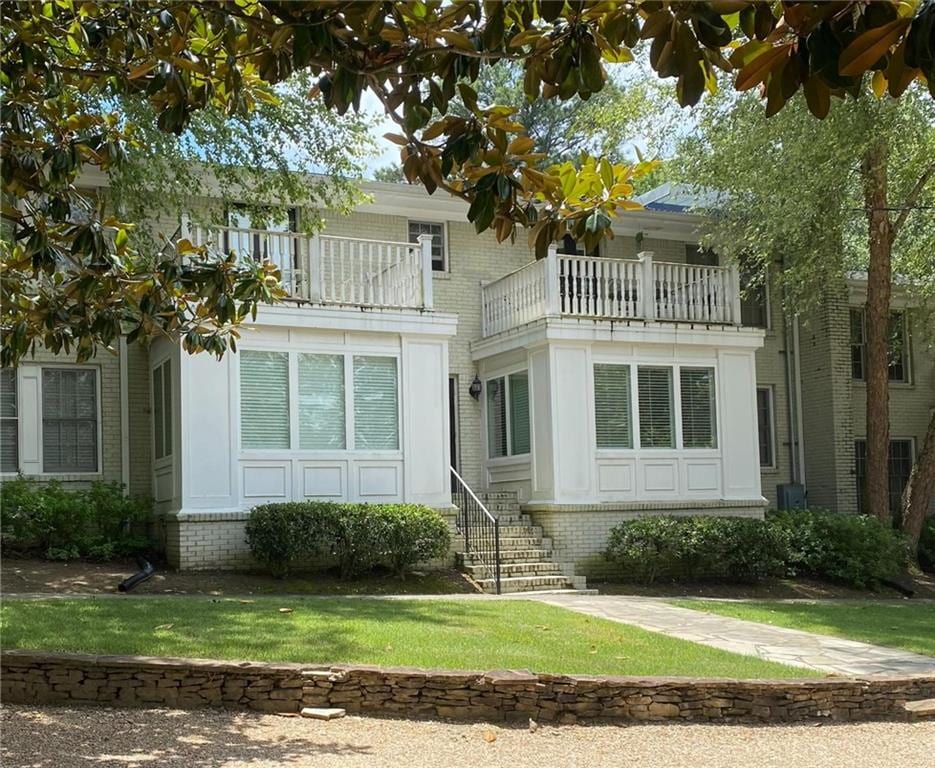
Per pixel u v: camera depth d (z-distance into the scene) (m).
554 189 5.53
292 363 16.44
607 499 18.16
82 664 8.16
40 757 6.52
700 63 4.07
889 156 19.00
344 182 17.39
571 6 4.54
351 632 10.09
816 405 23.17
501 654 9.51
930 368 25.25
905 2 3.29
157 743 7.02
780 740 7.91
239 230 16.11
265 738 7.30
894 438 24.59
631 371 18.75
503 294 19.98
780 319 23.53
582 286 18.56
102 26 7.37
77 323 8.68
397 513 15.42
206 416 15.67
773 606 15.01
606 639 10.87
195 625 10.04
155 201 16.00
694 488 18.95
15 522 15.20
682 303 19.44
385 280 17.88
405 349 17.28
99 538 15.73
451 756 7.04
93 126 8.45
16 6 7.27
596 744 7.55
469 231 21.00
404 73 5.33
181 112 6.59
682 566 17.95
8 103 7.52
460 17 5.09
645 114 20.75
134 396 17.70
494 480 19.91
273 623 10.39
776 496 23.02
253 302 9.00
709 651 10.57
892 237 20.05
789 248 19.78
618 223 21.48
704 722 8.46
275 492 16.06
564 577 16.33
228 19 6.41
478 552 16.78
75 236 7.90
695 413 19.25
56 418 17.22
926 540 20.92
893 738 8.07
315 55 5.18
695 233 22.42
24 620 9.84
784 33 3.60
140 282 8.31
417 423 17.23
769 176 18.31
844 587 18.20
